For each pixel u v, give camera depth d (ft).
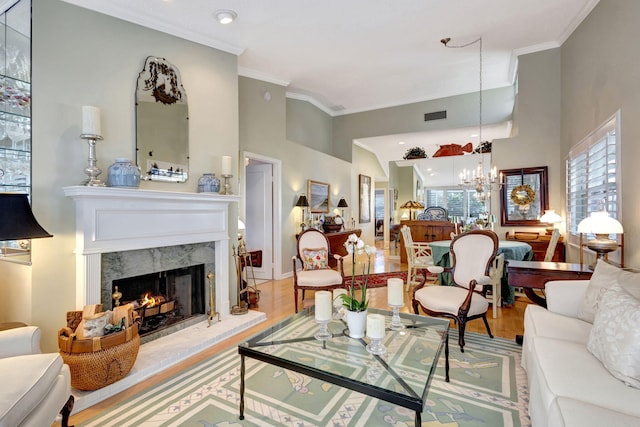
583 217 12.17
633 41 8.31
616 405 4.10
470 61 15.85
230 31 11.31
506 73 17.62
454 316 8.66
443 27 12.28
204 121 11.09
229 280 12.00
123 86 9.04
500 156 16.19
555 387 4.55
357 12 10.74
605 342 4.96
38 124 7.54
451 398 6.56
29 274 7.45
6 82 8.02
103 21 8.70
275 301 13.76
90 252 7.75
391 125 22.90
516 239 15.42
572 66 13.01
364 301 6.86
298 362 5.71
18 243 7.77
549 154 15.08
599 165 10.52
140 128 9.35
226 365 8.09
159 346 8.77
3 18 8.22
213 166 11.32
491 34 13.12
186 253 10.37
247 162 16.83
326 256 13.61
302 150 19.71
